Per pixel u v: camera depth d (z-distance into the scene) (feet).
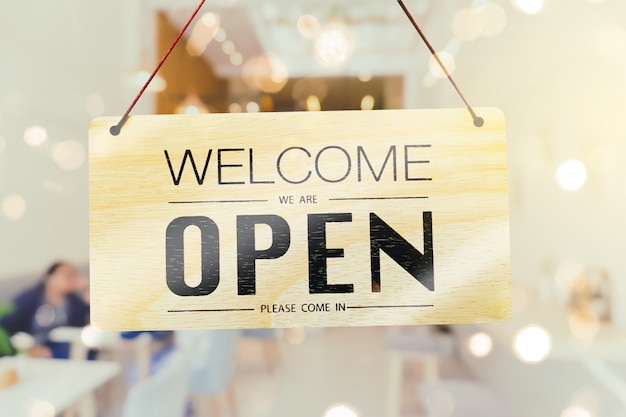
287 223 2.46
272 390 12.05
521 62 10.14
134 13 15.03
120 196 2.46
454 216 2.45
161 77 15.92
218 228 2.46
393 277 2.45
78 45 13.00
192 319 2.44
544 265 9.82
